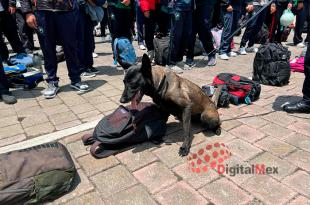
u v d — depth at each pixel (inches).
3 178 86.0
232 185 96.6
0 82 173.2
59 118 151.4
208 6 224.2
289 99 169.3
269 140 123.8
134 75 108.0
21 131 138.6
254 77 202.5
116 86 199.2
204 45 241.6
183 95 116.6
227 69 235.9
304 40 341.1
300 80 204.7
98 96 181.2
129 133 116.6
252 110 154.8
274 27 314.8
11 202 85.5
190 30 227.3
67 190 95.0
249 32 281.0
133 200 91.4
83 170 107.1
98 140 115.6
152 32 252.5
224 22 262.7
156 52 239.0
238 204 88.2
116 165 109.6
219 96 156.6
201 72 227.9
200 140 125.6
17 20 297.6
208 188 95.5
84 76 221.6
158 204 89.4
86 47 217.0
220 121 134.9
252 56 281.0
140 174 103.9
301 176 100.0
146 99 173.8
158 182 99.3
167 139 127.2
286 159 110.0
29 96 184.7
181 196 92.3
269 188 94.6
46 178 89.4
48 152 97.1
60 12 163.5
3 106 169.3
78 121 147.3
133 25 373.4
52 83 183.9
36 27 168.1
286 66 189.2
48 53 175.5
